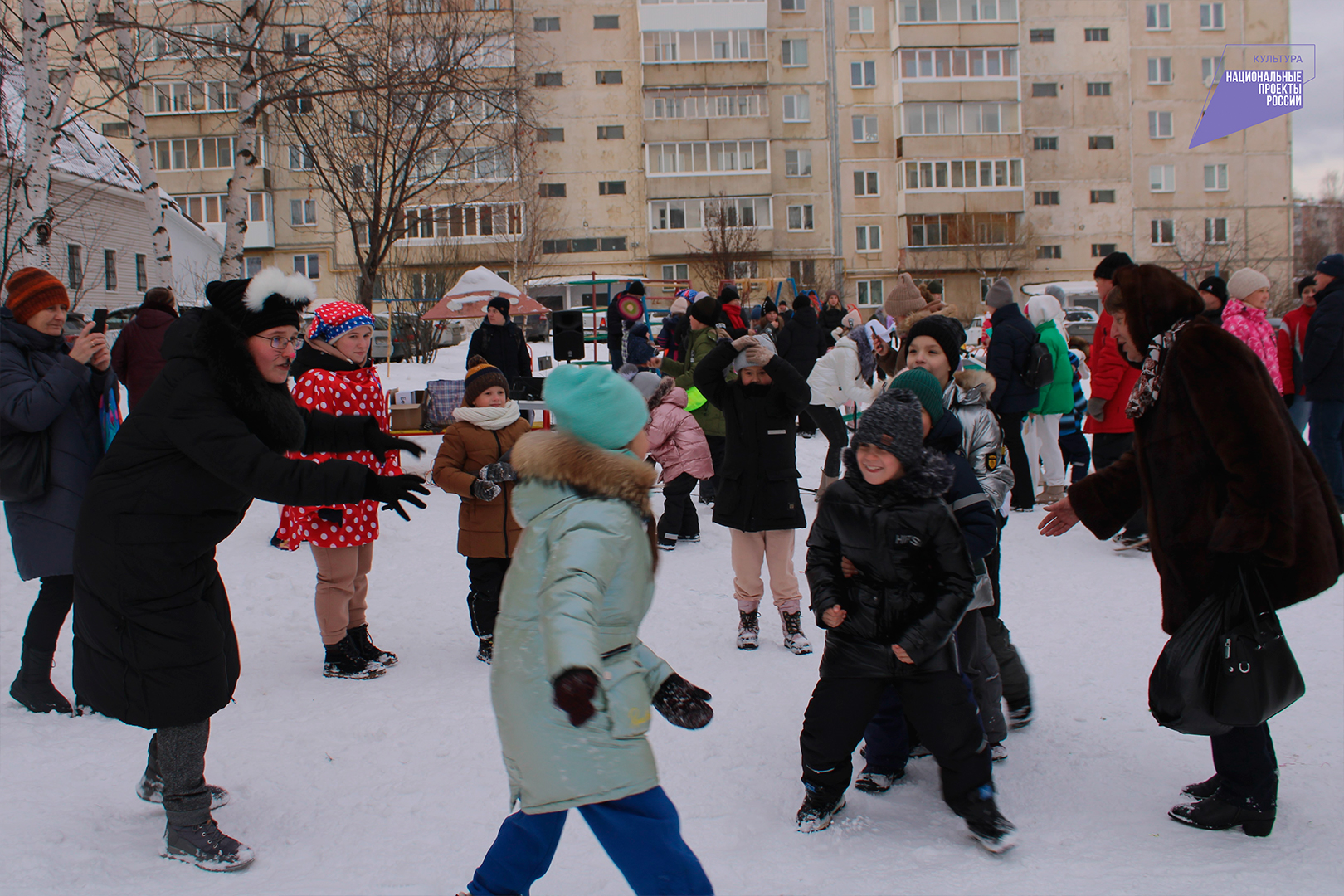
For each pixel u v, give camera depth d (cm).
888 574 320
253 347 304
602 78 4472
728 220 4406
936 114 4578
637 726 238
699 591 658
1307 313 890
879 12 4625
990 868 297
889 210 4656
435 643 551
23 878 280
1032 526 829
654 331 2097
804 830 326
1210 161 4781
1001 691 388
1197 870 292
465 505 513
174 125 3938
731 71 4434
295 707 444
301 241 4159
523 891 250
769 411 517
